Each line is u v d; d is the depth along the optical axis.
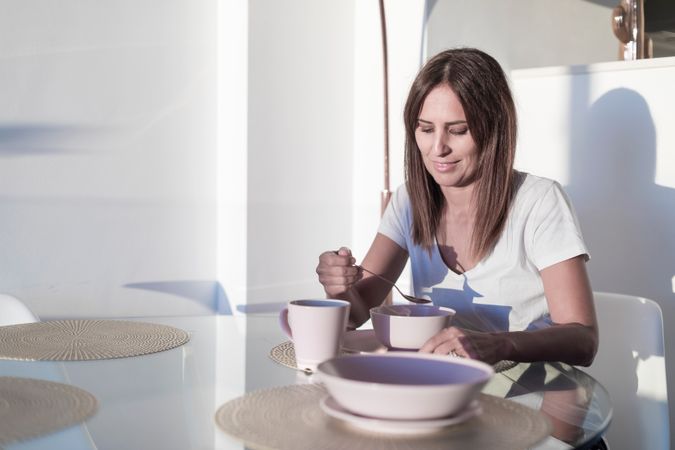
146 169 2.82
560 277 1.41
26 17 2.49
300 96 3.11
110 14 2.68
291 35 3.05
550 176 2.52
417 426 0.76
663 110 2.28
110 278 2.74
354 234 3.34
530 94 2.55
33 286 2.56
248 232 2.97
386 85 2.74
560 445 0.79
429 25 2.91
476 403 0.83
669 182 2.28
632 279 2.36
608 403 0.96
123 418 0.85
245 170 2.94
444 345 1.09
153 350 1.18
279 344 1.27
